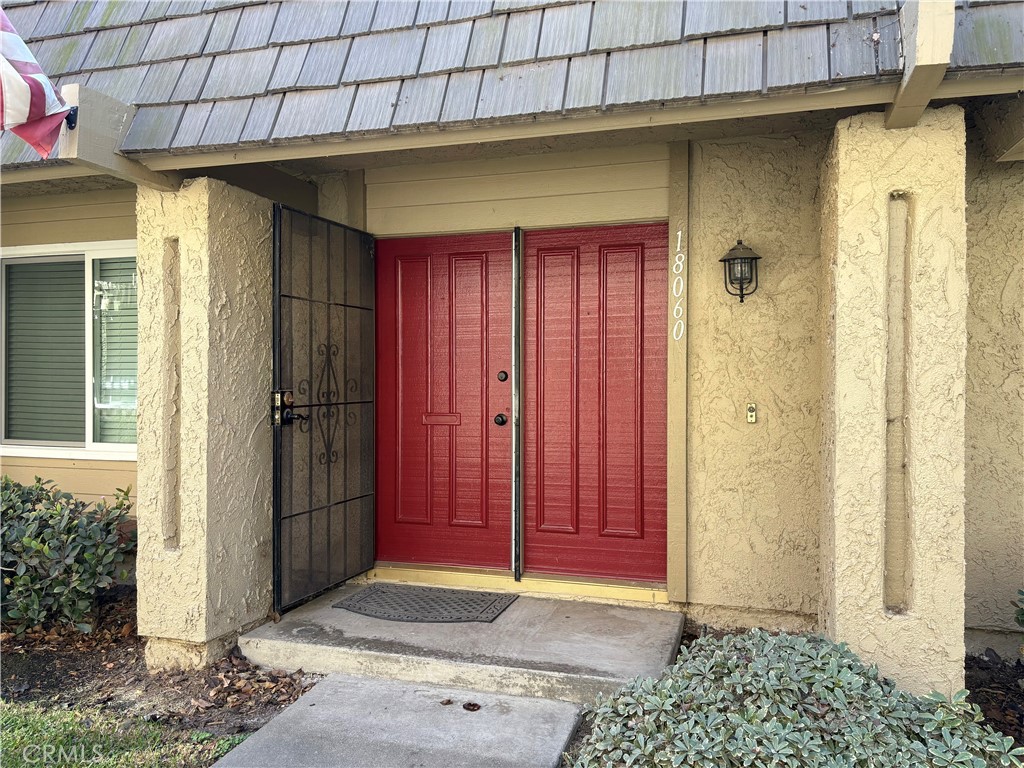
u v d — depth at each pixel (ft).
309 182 15.64
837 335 9.76
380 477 15.85
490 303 15.08
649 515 14.11
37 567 13.69
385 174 15.25
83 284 17.71
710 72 9.38
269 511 13.66
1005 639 12.34
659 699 8.68
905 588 9.82
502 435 15.03
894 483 9.88
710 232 13.26
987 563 12.35
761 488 13.03
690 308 13.35
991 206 12.14
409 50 11.18
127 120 11.85
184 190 12.34
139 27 13.25
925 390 9.48
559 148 13.70
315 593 13.78
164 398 12.59
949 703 8.68
